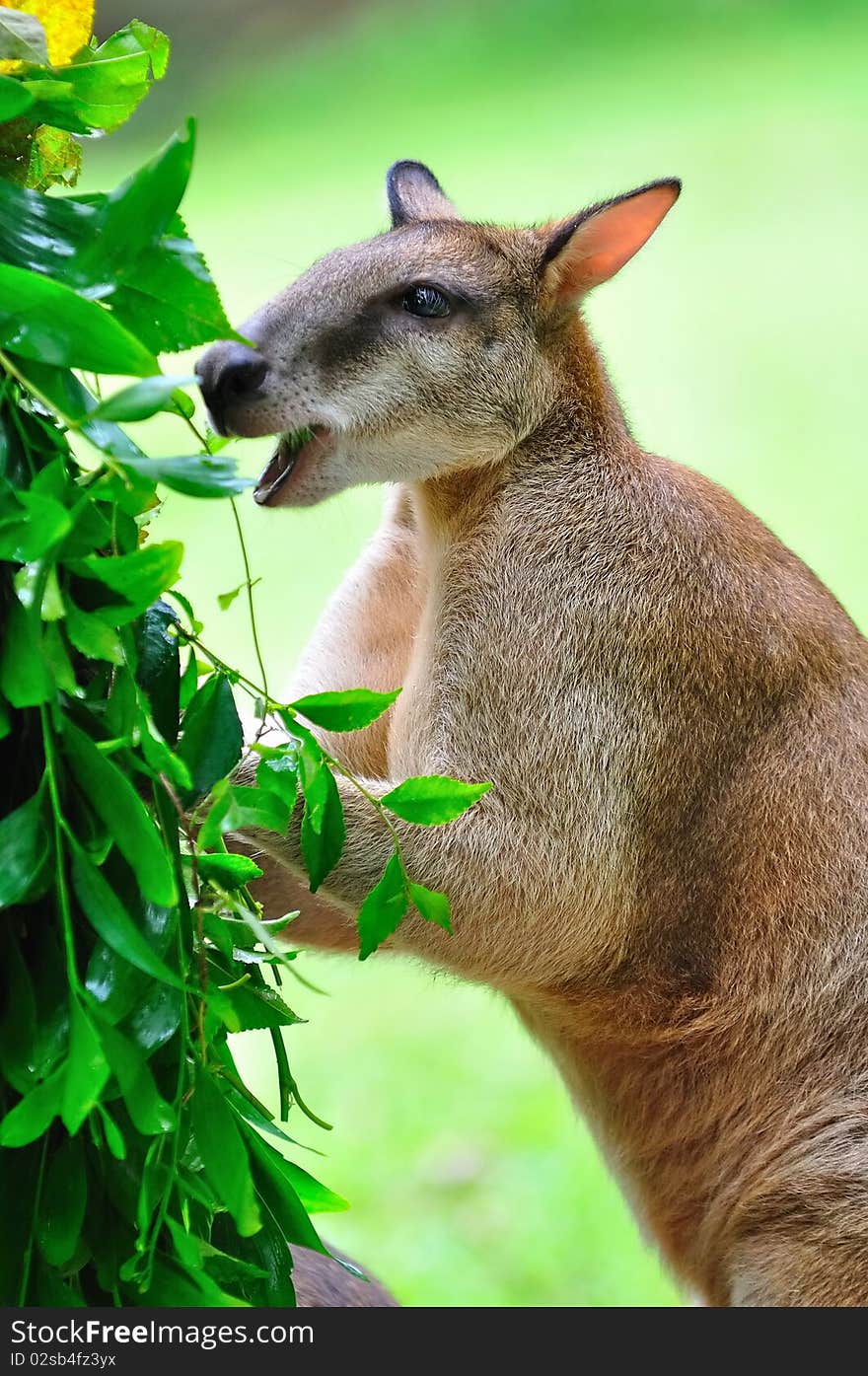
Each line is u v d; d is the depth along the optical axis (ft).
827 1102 19.53
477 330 20.26
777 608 20.53
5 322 9.25
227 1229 11.80
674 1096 20.34
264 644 46.55
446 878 18.93
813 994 19.70
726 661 20.08
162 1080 10.61
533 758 19.61
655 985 20.10
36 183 11.43
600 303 78.18
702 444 62.64
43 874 9.96
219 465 9.36
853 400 65.67
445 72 113.70
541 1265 29.35
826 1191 19.29
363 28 120.37
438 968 19.67
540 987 20.08
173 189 9.73
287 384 19.58
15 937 10.30
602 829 19.66
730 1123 20.08
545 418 20.75
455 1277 28.96
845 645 21.01
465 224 21.30
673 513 20.62
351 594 21.94
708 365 69.72
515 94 107.86
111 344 9.20
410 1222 30.48
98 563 9.53
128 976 10.03
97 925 9.68
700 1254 20.89
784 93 103.76
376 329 19.95
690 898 20.08
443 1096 34.30
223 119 107.55
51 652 9.68
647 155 95.45
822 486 58.44
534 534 20.26
